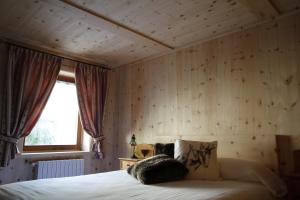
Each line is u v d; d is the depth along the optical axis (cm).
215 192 173
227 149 282
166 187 194
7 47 317
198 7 246
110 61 413
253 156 262
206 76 314
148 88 384
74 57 385
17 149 310
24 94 317
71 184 203
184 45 340
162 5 242
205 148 247
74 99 404
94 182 213
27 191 175
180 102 339
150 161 233
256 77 270
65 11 250
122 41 328
